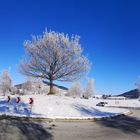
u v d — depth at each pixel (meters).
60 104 33.66
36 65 41.47
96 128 18.72
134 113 38.25
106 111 35.00
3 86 95.31
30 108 28.38
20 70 42.06
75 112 28.67
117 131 17.33
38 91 93.88
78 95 119.50
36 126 17.69
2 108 27.92
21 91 99.12
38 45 41.56
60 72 41.34
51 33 41.59
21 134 14.09
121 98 153.75
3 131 14.62
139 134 16.09
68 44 41.38
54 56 41.06
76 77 41.72
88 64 42.31
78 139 13.72
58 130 16.62
